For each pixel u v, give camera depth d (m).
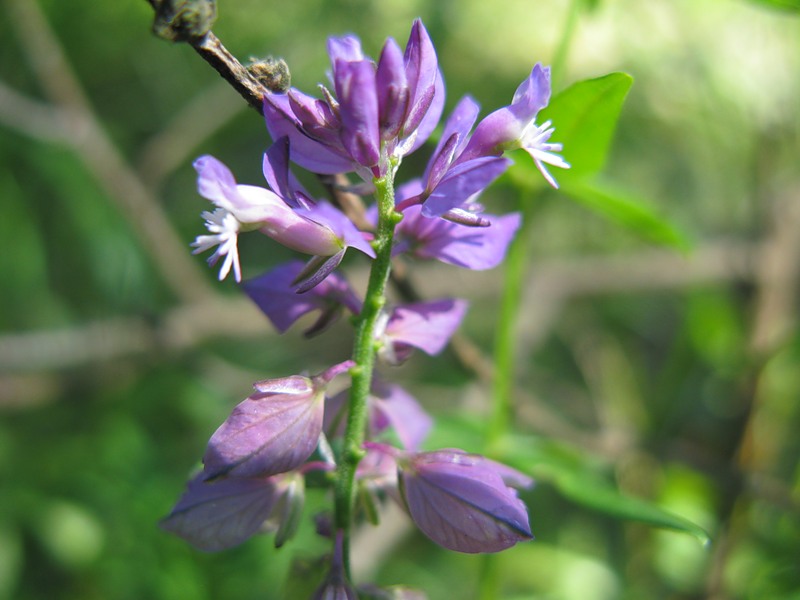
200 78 0.16
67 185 0.14
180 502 0.05
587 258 0.16
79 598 0.12
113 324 0.13
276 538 0.05
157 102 0.16
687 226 0.16
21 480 0.13
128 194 0.13
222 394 0.14
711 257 0.14
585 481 0.08
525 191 0.08
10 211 0.14
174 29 0.05
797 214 0.13
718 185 0.16
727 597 0.11
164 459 0.13
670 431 0.13
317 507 0.11
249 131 0.15
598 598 0.12
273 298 0.05
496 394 0.09
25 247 0.14
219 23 0.15
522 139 0.05
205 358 0.14
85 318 0.14
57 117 0.12
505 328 0.08
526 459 0.08
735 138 0.14
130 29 0.15
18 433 0.13
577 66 0.14
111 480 0.12
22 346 0.13
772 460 0.12
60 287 0.15
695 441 0.13
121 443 0.13
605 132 0.07
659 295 0.16
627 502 0.07
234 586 0.11
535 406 0.11
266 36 0.15
